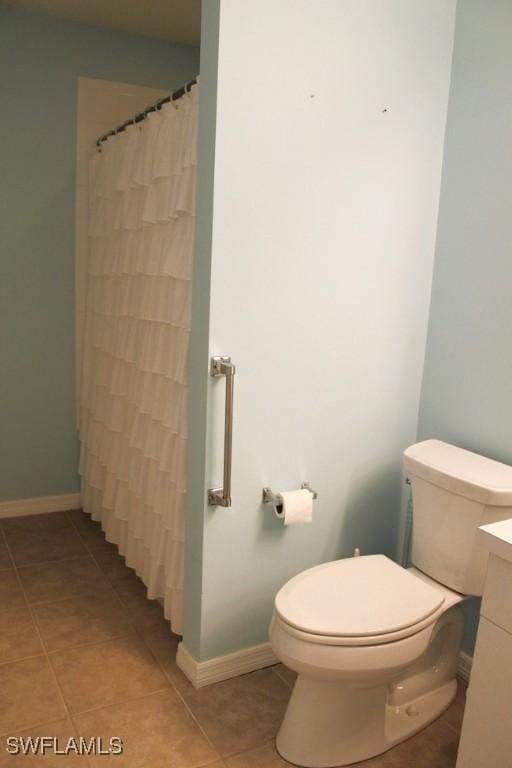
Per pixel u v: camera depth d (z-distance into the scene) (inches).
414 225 85.2
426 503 77.2
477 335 81.6
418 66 80.7
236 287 72.7
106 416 110.7
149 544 93.4
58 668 80.9
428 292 88.7
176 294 80.9
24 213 119.4
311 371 80.7
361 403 86.3
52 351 126.5
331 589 68.9
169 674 81.0
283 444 80.3
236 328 73.7
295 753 67.4
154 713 73.7
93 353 119.3
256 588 81.6
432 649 80.1
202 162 70.8
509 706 56.4
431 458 77.9
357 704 67.6
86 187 122.3
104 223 110.5
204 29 68.8
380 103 78.7
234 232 71.2
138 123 93.8
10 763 65.3
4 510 127.0
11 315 121.8
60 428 129.9
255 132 70.3
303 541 84.8
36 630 89.0
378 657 62.1
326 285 79.4
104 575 105.8
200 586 76.9
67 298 125.9
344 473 86.9
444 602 71.9
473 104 80.1
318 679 63.2
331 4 72.6
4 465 126.2
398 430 91.1
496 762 57.9
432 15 80.4
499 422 79.0
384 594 68.2
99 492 119.2
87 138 121.5
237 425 76.1
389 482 92.1
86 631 89.4
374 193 80.7
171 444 84.3
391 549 94.9
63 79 118.2
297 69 71.7
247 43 67.9
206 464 74.3
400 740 71.7
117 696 76.2
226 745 69.6
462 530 72.6
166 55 127.0
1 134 115.0
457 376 85.2
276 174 72.7
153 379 89.0
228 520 77.4
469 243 82.0
